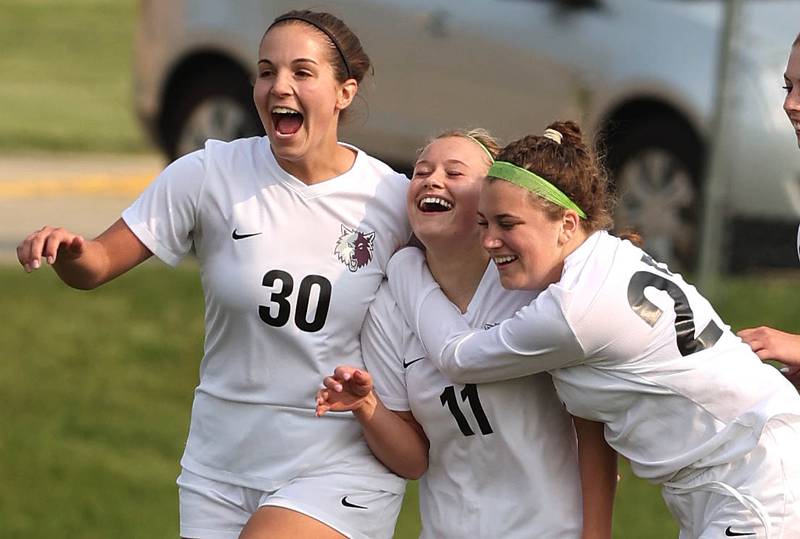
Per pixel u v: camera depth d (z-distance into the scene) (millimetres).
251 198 17125
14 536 26219
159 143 44156
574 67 37875
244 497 17422
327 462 17234
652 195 37188
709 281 34812
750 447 15625
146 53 43531
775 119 35750
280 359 17172
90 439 30281
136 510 27469
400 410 17016
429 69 39719
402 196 17438
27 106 68750
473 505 16734
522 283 16000
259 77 16922
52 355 33812
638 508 28172
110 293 37375
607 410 16141
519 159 15750
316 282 17016
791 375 17453
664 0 37688
